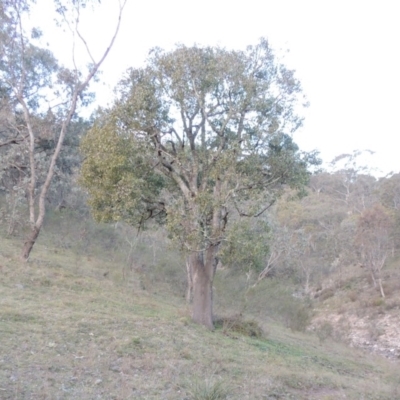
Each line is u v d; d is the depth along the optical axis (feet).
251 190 44.93
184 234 43.16
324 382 35.22
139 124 45.24
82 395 22.88
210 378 27.14
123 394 23.76
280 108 45.32
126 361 29.99
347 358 56.49
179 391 25.80
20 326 33.40
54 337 32.22
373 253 142.10
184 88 44.91
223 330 48.11
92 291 54.44
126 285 67.62
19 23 69.31
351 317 124.47
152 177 48.65
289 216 163.84
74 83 75.20
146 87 44.88
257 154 44.83
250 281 74.08
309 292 144.56
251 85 43.93
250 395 27.30
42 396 21.74
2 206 90.22
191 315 49.75
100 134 45.06
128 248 91.66
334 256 160.97
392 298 128.57
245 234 42.80
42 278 52.80
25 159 90.43
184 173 47.52
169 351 34.55
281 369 35.83
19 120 94.53
